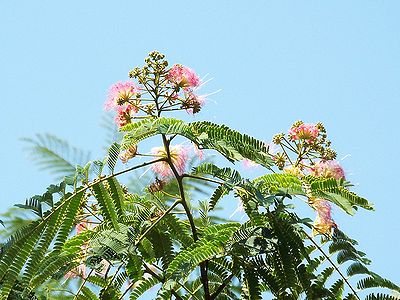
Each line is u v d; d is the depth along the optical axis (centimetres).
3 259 474
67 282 520
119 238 521
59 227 484
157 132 509
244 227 517
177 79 561
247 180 509
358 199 519
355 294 546
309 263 527
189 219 541
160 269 545
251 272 521
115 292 535
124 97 556
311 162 589
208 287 544
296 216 520
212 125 518
